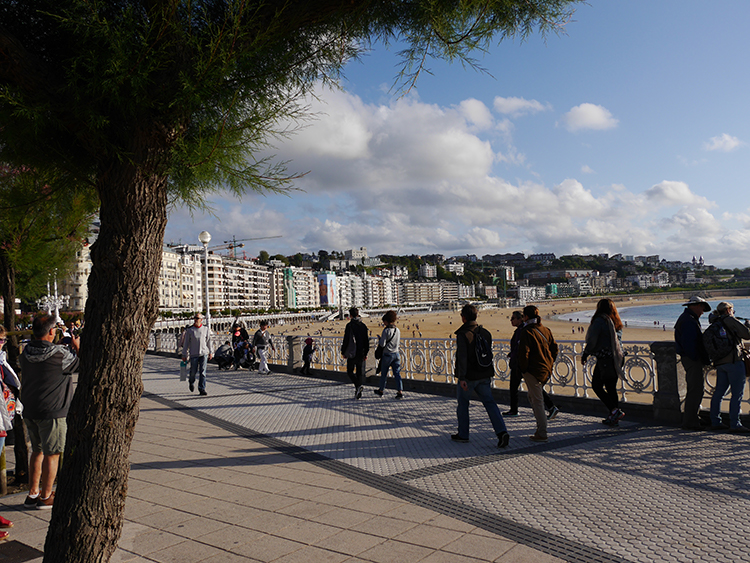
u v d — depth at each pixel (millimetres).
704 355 6699
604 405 8008
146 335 2686
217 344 20703
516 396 8492
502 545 3549
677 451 5879
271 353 18875
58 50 2867
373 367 13250
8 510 4707
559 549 3463
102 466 2525
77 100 2484
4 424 5098
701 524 3832
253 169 2865
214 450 6750
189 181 3049
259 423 8531
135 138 2615
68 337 8172
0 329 5246
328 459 6137
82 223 5879
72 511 2492
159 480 5457
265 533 3914
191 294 145375
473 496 4625
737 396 6570
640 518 3986
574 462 5625
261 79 2750
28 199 3715
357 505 4477
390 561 3344
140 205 2641
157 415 9516
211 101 2719
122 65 2383
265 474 5578
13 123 2699
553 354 6887
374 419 8555
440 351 11430
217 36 2473
